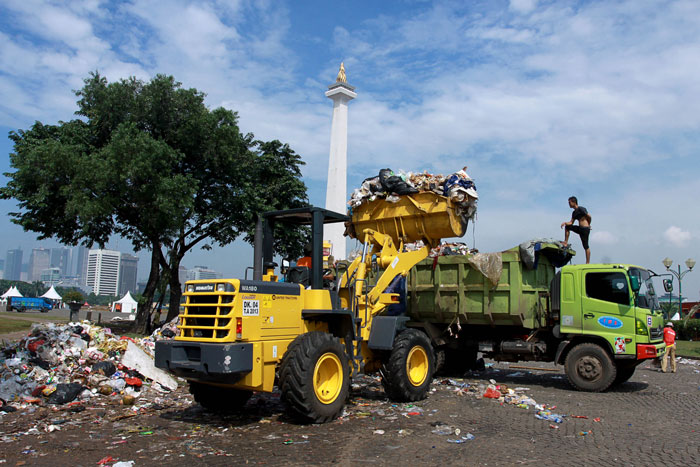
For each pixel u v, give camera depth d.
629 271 10.83
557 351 11.34
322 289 8.45
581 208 12.75
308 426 7.32
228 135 23.25
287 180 29.92
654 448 6.35
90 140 23.09
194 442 6.51
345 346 8.55
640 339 10.57
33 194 21.69
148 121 23.00
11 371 9.65
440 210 10.12
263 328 7.40
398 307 12.41
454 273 12.31
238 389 8.23
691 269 24.09
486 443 6.50
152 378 10.34
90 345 11.59
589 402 9.56
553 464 5.68
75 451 6.15
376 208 11.02
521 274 11.53
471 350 12.86
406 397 9.11
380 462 5.71
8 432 6.99
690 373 14.65
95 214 19.83
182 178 21.30
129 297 68.12
